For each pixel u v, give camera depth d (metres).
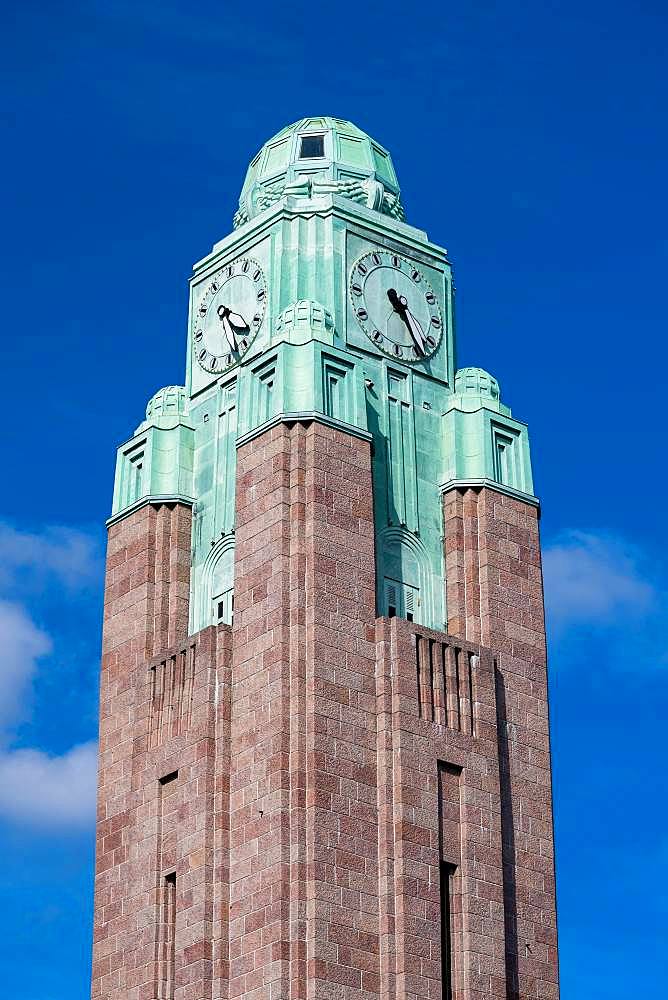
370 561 98.00
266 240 107.12
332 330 103.31
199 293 110.00
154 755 98.88
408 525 102.81
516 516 104.56
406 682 96.19
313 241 106.50
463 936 94.06
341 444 99.06
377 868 93.00
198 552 104.81
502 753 99.44
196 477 106.50
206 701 96.69
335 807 92.75
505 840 98.12
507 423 106.69
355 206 107.69
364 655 96.19
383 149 113.38
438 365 107.62
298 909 90.62
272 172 110.62
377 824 93.75
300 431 98.69
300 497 97.50
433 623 101.88
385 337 106.06
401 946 91.50
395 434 104.25
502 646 101.44
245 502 99.25
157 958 95.50
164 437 107.31
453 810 95.94
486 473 104.38
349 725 94.50
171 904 96.31
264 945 90.81
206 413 107.38
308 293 105.44
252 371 102.31
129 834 99.50
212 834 94.44
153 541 105.06
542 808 100.00
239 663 96.75
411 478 103.88
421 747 95.50
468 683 98.81
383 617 97.38
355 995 90.31
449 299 109.62
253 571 97.56
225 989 92.00
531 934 97.31
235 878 93.31
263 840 92.50
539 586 104.06
